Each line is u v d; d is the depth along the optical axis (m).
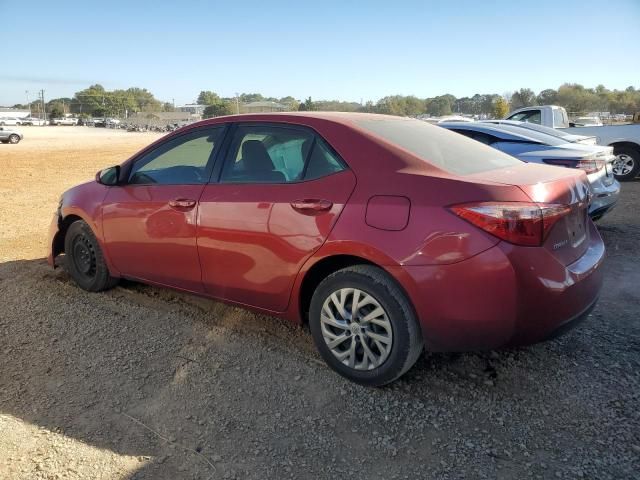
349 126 3.44
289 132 3.62
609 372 3.39
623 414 2.96
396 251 2.98
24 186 12.96
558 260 2.94
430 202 2.94
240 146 3.82
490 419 2.96
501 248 2.80
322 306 3.38
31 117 132.38
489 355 3.63
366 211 3.10
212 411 3.10
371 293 3.13
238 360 3.66
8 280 5.32
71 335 4.07
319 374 3.46
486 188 2.88
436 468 2.61
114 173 4.50
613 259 5.80
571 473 2.54
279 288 3.51
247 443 2.82
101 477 2.58
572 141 8.03
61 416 3.06
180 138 4.19
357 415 3.04
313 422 2.98
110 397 3.24
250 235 3.55
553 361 3.54
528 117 14.02
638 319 4.17
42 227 7.89
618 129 12.06
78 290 5.00
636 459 2.62
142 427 2.96
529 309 2.85
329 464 2.66
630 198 9.70
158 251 4.15
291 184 3.45
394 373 3.13
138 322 4.29
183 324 4.23
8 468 2.63
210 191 3.82
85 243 4.85
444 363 3.55
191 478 2.57
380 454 2.72
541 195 2.92
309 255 3.30
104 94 156.00
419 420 2.97
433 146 3.47
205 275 3.90
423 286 2.93
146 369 3.57
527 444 2.75
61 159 22.45
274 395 3.24
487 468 2.60
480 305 2.84
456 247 2.85
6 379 3.46
